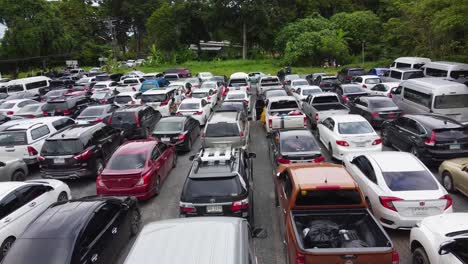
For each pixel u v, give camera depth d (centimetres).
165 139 1605
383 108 1789
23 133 1526
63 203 829
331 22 5519
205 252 474
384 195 869
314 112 1838
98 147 1438
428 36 3400
